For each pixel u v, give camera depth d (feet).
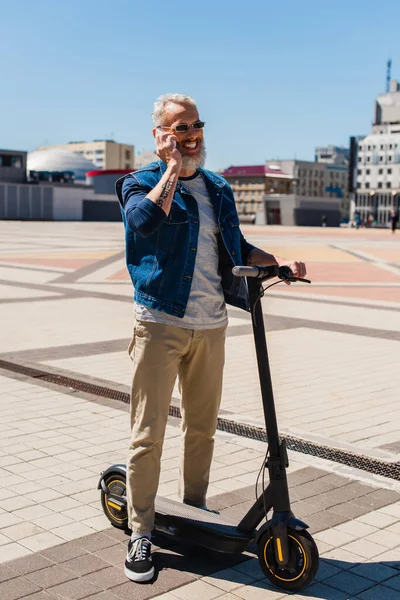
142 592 9.68
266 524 9.94
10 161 261.24
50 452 15.29
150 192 9.73
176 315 10.11
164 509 10.94
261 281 10.01
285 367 23.63
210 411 11.09
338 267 62.64
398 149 411.75
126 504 11.26
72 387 20.75
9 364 23.44
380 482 13.85
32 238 103.65
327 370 23.24
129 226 10.07
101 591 9.67
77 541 11.16
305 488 13.47
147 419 10.37
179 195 10.29
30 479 13.75
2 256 67.62
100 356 24.76
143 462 10.34
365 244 101.86
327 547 11.12
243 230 167.12
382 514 12.37
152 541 11.23
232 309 35.99
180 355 10.43
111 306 36.86
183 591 9.75
